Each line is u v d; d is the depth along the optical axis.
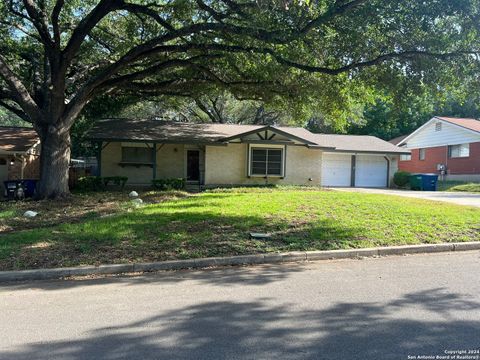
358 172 25.36
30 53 18.14
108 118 23.91
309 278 6.07
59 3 12.91
